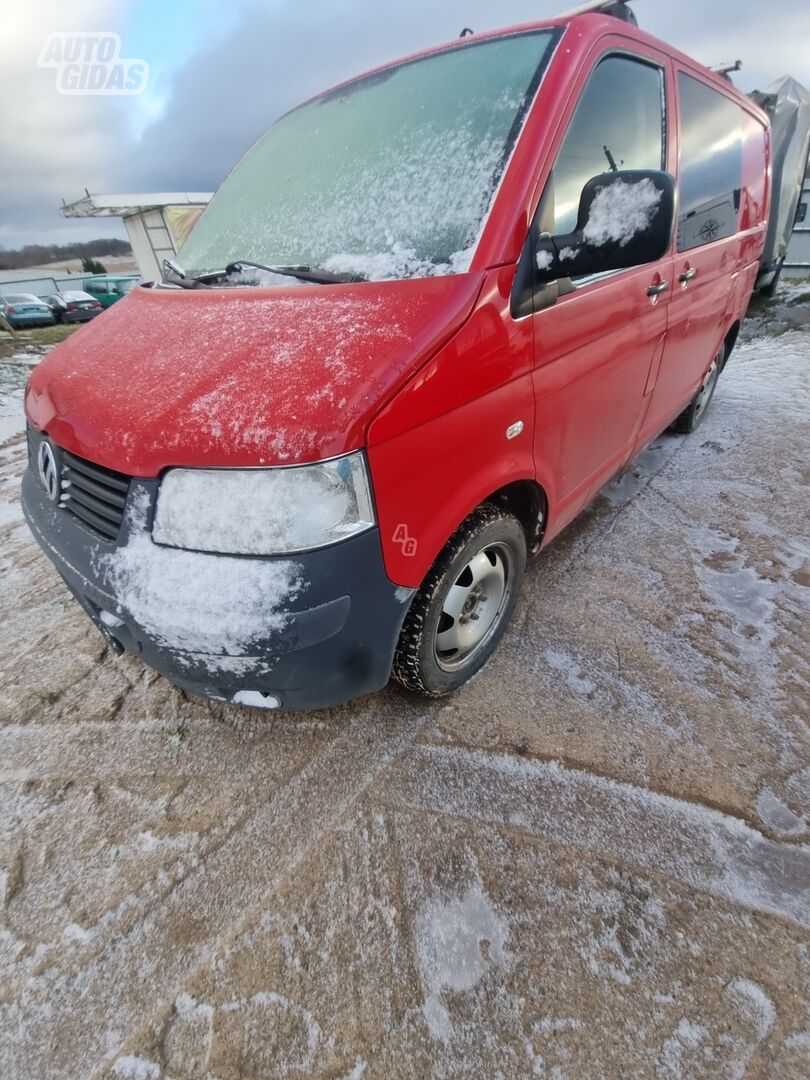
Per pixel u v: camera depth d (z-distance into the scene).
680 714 1.93
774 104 6.84
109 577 1.44
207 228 2.38
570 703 2.00
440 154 1.77
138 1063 1.25
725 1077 1.16
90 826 1.71
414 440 1.37
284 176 2.21
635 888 1.48
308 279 1.72
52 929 1.48
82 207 14.52
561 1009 1.28
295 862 1.59
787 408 4.39
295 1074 1.22
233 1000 1.33
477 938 1.40
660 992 1.29
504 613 2.15
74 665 2.32
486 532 1.77
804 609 2.36
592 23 1.84
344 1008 1.31
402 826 1.65
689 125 2.47
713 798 1.67
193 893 1.53
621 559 2.75
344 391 1.25
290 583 1.29
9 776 1.88
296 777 1.81
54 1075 1.24
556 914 1.43
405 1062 1.22
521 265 1.56
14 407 6.35
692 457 3.75
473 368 1.46
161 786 1.82
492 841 1.60
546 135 1.63
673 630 2.29
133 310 1.99
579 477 2.25
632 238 1.47
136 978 1.38
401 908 1.47
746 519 3.01
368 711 2.02
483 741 1.88
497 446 1.65
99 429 1.45
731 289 3.35
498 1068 1.20
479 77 1.85
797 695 1.98
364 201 1.86
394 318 1.39
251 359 1.39
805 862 1.51
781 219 7.20
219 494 1.30
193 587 1.32
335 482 1.26
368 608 1.42
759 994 1.28
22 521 3.55
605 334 2.01
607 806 1.67
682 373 3.00
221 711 2.06
